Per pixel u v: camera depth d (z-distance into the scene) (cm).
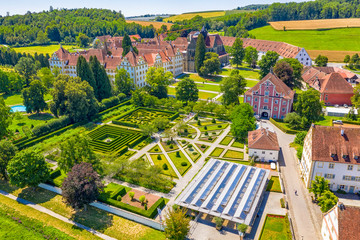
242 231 6469
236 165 9031
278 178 8956
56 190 8506
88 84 14200
